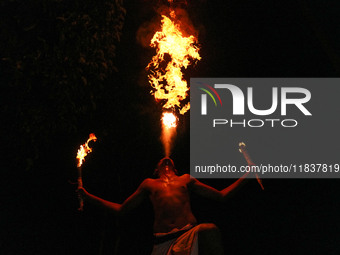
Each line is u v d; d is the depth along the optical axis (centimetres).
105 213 688
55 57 559
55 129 577
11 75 553
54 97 571
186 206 441
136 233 709
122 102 677
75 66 571
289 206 822
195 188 457
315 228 809
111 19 606
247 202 816
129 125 688
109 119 663
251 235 804
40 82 566
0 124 571
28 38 556
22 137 578
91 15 582
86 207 696
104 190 698
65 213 692
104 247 683
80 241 698
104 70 598
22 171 654
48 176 671
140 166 705
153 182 459
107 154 688
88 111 637
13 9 552
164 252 420
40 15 558
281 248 798
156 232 432
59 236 691
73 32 566
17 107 562
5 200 667
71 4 569
